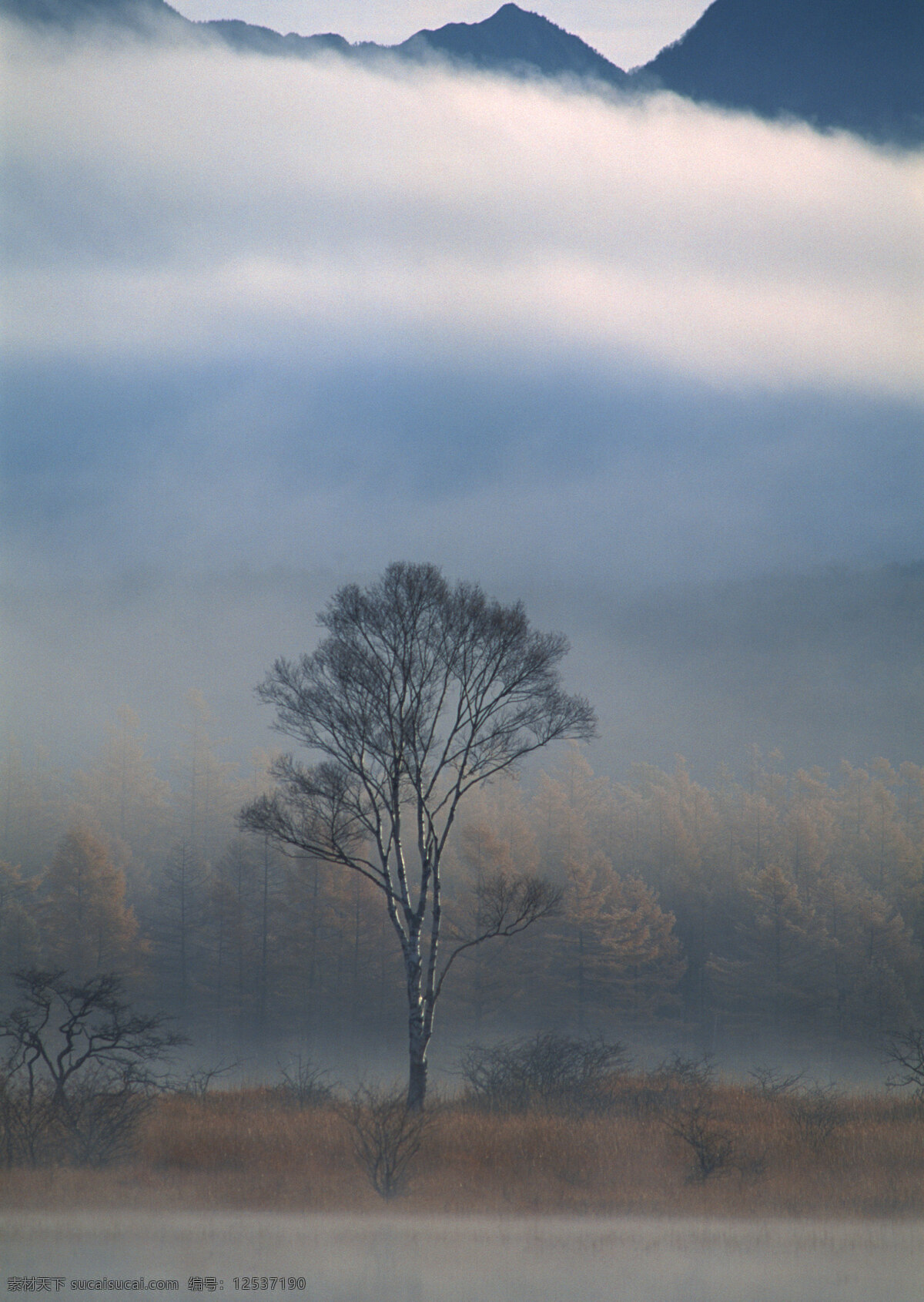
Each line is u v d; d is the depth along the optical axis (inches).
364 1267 343.3
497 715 952.9
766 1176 513.3
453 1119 649.6
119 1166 513.7
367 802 1066.7
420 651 927.0
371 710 909.8
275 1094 855.1
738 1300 310.0
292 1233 388.8
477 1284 324.5
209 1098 810.2
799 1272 343.0
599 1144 558.9
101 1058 606.9
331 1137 574.6
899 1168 524.7
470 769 978.1
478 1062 884.0
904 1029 2095.2
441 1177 500.1
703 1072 1005.8
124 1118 549.6
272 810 928.3
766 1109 747.4
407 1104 769.6
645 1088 816.9
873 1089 1253.1
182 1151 539.2
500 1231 398.6
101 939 2106.3
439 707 927.7
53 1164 505.7
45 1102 553.0
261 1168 510.9
